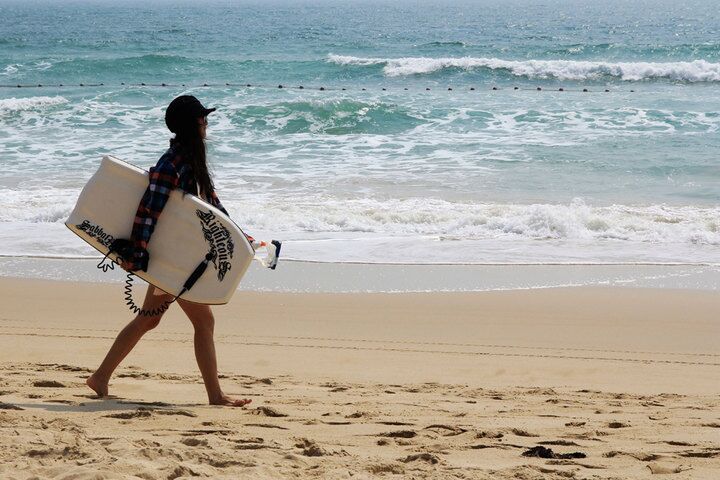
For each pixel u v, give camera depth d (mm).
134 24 156250
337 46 84062
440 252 20797
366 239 22016
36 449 5195
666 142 35125
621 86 53844
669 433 7352
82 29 133625
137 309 8125
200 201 7539
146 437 6117
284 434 6797
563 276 18750
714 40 94500
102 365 8344
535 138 36188
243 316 15500
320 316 15562
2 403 7508
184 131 7629
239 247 7594
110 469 4688
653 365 12664
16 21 177500
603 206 25562
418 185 28141
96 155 32719
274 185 28031
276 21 170250
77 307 15891
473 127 38719
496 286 17938
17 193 25969
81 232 7547
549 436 7145
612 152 33344
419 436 6906
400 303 16562
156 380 10133
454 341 14016
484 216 23469
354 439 6727
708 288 17766
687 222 23469
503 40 95875
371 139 36594
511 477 5324
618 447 6629
